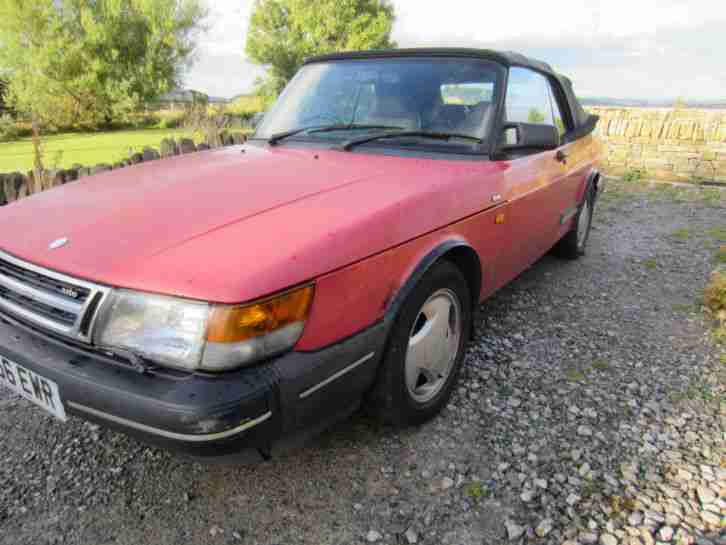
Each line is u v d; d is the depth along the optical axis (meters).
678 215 6.29
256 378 1.54
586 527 1.83
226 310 1.49
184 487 2.07
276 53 31.94
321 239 1.72
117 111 32.38
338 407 1.85
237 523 1.90
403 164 2.50
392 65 3.02
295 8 31.28
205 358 1.50
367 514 1.92
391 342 2.02
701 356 2.96
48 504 1.99
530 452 2.21
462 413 2.47
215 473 2.13
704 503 1.92
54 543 1.82
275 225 1.78
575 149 3.97
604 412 2.46
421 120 2.75
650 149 9.18
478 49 2.95
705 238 5.31
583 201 4.36
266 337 1.56
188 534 1.86
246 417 1.50
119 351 1.58
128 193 2.14
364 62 3.12
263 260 1.59
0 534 1.85
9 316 1.86
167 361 1.54
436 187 2.24
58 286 1.70
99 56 31.34
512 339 3.18
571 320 3.45
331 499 1.99
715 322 3.39
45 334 1.75
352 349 1.81
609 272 4.37
